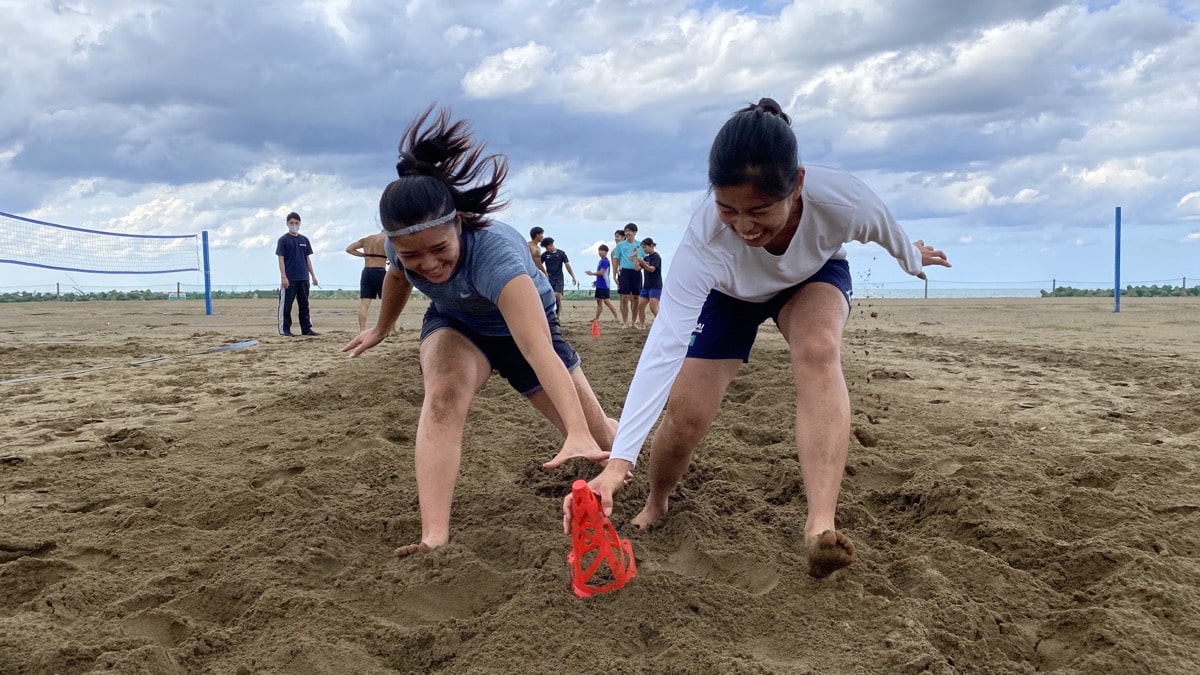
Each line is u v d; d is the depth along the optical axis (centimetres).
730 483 389
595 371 777
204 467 451
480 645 242
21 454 487
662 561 309
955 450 462
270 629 255
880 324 1653
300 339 1281
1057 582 294
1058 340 1209
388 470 429
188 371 877
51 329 1561
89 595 282
